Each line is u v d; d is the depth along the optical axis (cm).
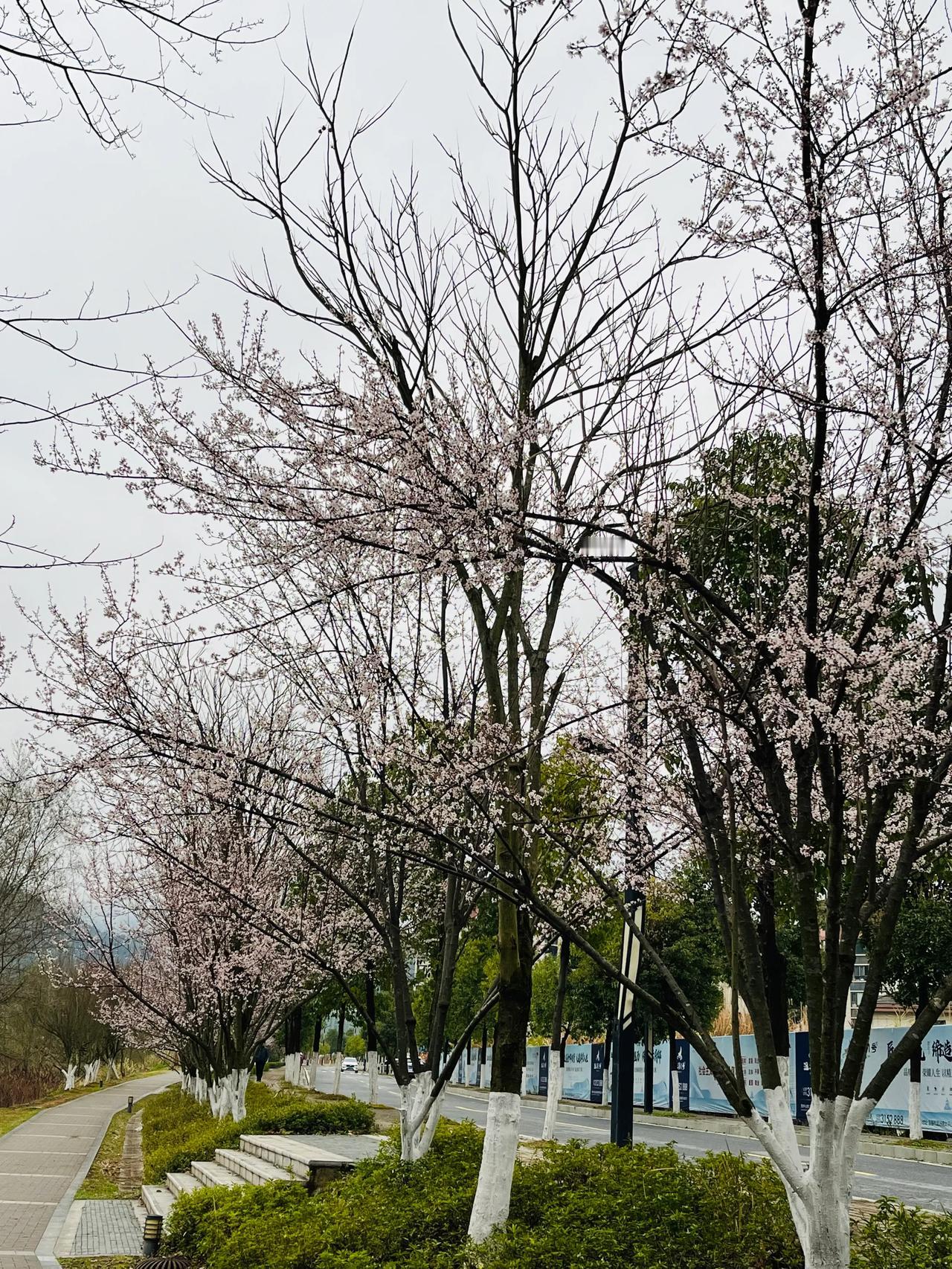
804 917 576
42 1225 1331
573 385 810
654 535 638
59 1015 5003
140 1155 2248
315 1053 3412
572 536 637
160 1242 1053
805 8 531
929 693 620
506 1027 752
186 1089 3116
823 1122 543
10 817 3716
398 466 613
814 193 534
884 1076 553
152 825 1367
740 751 649
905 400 579
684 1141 2066
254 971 1507
